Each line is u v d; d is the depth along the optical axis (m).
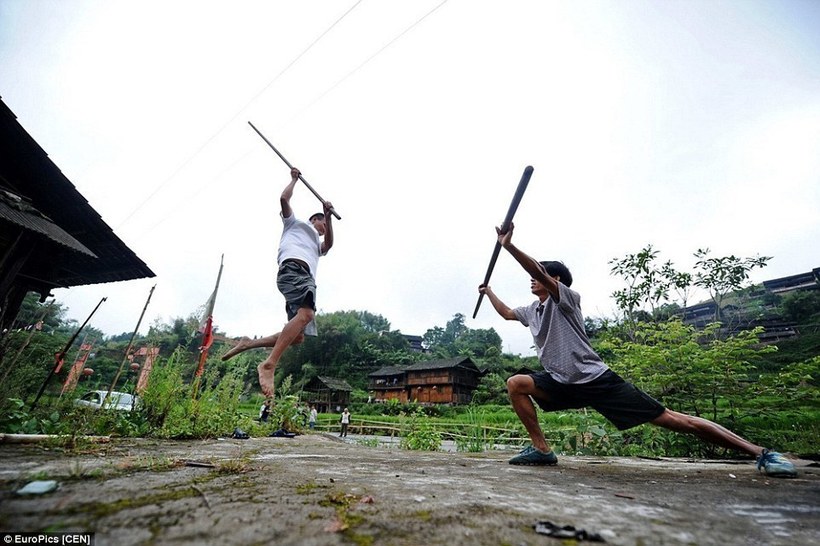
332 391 45.75
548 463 2.48
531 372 2.58
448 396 43.62
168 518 0.86
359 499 1.14
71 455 1.78
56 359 4.45
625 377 5.84
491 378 45.75
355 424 22.67
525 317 2.77
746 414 5.12
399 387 48.09
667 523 1.00
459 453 3.66
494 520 0.96
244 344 2.69
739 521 1.06
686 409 5.55
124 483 1.20
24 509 0.87
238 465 1.66
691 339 5.46
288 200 2.94
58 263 6.92
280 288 2.69
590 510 1.12
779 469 2.00
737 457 4.73
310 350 63.78
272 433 5.28
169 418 3.55
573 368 2.35
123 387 4.00
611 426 5.52
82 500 0.96
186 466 1.62
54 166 5.77
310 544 0.74
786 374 4.84
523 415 2.51
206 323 5.63
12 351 3.40
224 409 4.38
